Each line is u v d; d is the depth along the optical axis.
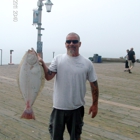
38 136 3.60
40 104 5.49
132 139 3.61
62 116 2.49
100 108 5.34
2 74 10.76
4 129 3.83
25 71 2.38
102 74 12.13
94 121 4.39
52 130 2.59
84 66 2.45
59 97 2.46
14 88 7.34
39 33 10.02
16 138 3.50
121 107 5.48
